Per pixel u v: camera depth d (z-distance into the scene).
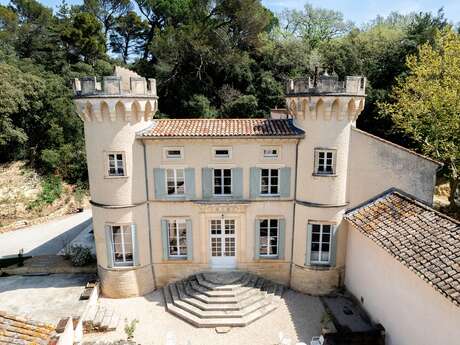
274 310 21.39
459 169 32.78
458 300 12.33
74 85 20.89
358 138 21.11
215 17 55.75
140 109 21.11
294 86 21.41
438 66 33.25
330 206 21.66
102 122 21.00
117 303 22.48
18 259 28.70
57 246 33.19
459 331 12.77
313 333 19.33
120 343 16.88
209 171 22.31
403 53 49.56
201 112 51.66
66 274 25.69
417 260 15.29
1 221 42.31
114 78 20.14
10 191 45.59
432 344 14.33
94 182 22.12
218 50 52.94
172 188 22.84
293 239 23.23
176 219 22.95
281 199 22.70
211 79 54.53
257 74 55.28
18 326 11.80
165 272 23.78
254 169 22.30
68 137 51.78
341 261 22.72
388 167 21.12
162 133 21.62
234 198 22.78
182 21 62.69
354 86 20.17
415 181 20.55
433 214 18.05
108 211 21.92
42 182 47.38
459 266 14.02
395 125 39.00
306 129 21.45
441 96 31.11
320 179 21.50
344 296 22.52
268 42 57.88
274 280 23.97
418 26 51.31
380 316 18.59
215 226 23.34
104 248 22.61
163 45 51.94
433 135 32.88
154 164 22.17
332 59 53.53
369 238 18.61
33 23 69.12
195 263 23.69
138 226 22.48
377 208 20.62
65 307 21.20
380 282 18.45
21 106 48.47
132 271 22.77
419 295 15.12
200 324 20.03
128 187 21.80
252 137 21.36
